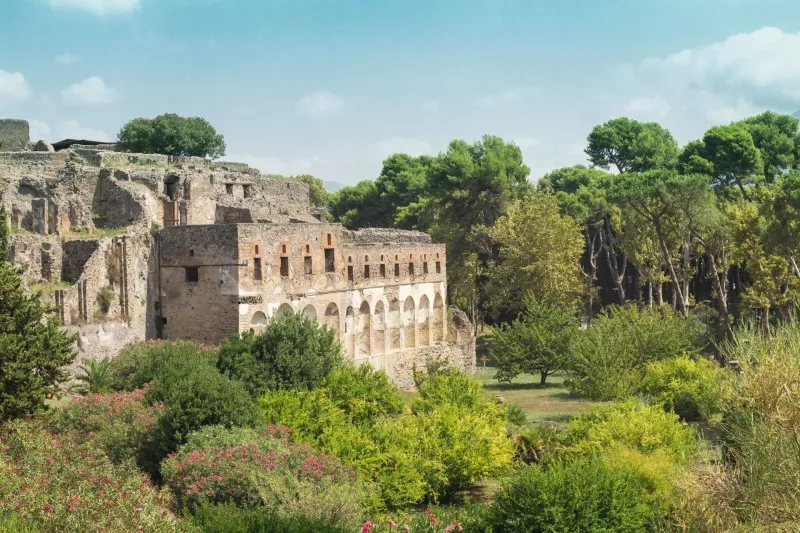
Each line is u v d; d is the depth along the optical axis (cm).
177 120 9912
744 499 3391
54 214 6850
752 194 10000
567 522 3697
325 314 7631
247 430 4503
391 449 4650
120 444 4538
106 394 5231
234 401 4647
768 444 3338
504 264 10481
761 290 8500
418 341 9006
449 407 5184
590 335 7206
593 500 3747
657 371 6519
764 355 3447
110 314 6391
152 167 8006
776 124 12375
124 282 6512
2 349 4356
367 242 8850
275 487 3894
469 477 4825
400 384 8550
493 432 4997
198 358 5525
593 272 11638
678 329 7506
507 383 8600
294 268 7212
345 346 7862
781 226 7862
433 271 9269
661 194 8981
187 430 4525
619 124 13600
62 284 6306
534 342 8412
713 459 4153
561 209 11431
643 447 4550
